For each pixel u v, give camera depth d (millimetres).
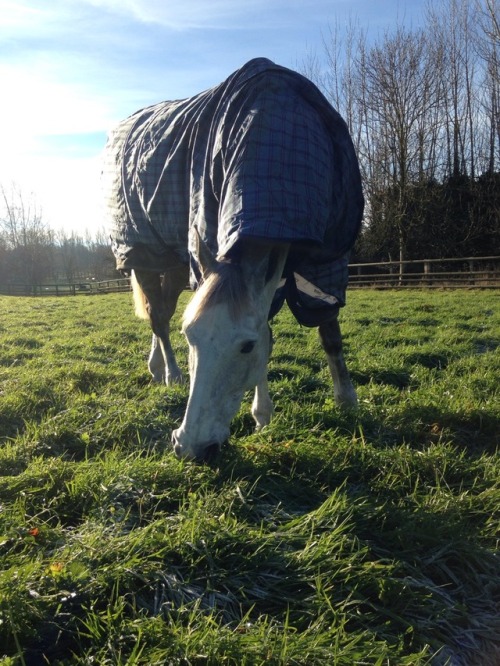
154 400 4074
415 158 24828
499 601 2047
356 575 1979
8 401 4047
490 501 2533
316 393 4281
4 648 1665
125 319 10281
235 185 2650
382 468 2844
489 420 3566
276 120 2783
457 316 9445
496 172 24375
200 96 3664
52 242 50750
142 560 1976
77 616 1772
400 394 4273
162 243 3814
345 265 3535
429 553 2201
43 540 2182
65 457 3154
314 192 2732
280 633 1717
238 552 2084
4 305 16328
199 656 1594
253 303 2477
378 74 23531
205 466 2732
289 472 2828
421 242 24891
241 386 2553
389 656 1668
